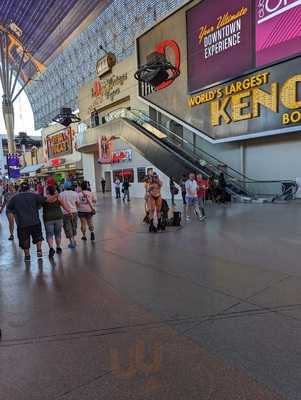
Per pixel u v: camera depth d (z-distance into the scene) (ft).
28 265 20.58
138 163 75.72
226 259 19.29
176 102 66.39
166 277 16.62
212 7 56.29
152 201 29.63
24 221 21.44
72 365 9.12
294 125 45.34
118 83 90.33
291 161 50.16
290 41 45.11
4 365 9.27
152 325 11.41
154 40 69.97
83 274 17.90
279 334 10.34
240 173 57.62
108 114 87.92
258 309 12.28
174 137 69.97
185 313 12.26
